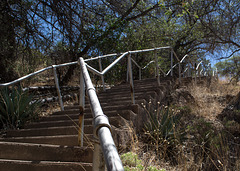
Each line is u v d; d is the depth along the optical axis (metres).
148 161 2.89
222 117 5.02
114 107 4.20
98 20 9.28
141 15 10.41
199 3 8.61
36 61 8.11
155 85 6.46
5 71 7.09
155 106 5.04
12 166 2.58
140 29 10.72
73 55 8.68
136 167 2.63
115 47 9.12
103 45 8.85
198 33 12.20
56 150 2.70
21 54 7.79
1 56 6.98
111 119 3.39
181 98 6.31
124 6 9.77
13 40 7.32
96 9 9.14
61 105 4.91
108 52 8.97
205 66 12.00
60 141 3.10
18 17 7.08
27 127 4.26
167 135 3.66
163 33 11.80
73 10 7.89
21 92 4.61
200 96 6.79
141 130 4.08
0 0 6.81
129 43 10.30
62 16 7.74
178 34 12.81
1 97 4.48
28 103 4.66
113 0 9.19
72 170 2.42
